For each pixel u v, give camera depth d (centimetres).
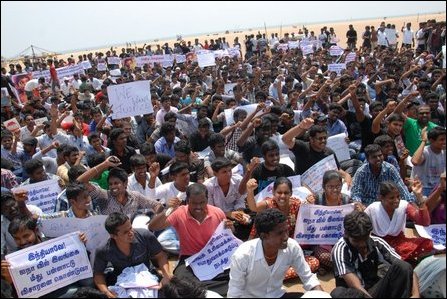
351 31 2528
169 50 2998
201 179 696
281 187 536
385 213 524
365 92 1048
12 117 789
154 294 452
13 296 457
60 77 1867
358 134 891
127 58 2461
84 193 526
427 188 554
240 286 436
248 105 1051
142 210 591
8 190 522
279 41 2900
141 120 1038
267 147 618
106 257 468
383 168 596
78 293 429
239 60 2266
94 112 1030
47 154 871
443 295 419
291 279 527
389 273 425
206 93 1372
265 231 418
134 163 625
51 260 467
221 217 538
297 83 1418
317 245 550
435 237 509
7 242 492
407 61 1503
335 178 541
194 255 514
